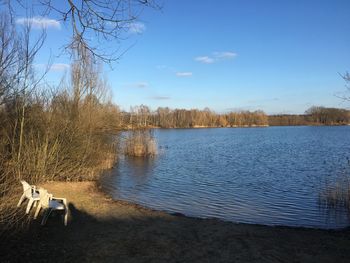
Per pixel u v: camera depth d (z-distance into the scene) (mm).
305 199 15727
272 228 10531
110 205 12680
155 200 15602
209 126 123625
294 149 40875
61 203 10250
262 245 8781
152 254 7941
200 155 35312
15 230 8781
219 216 13008
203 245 8656
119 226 10023
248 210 13953
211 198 16078
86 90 21578
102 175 22094
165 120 112938
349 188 14688
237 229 10188
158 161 30078
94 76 22500
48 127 16547
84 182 17875
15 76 11133
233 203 15125
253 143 51281
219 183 19922
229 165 27656
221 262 7594
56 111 18031
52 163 16891
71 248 8094
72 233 9172
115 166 26656
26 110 15477
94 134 22219
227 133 83875
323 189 17750
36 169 15477
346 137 62875
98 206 12328
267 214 13359
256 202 15297
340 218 12828
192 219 11258
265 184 19484
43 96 16859
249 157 33281
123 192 17234
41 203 9594
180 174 23172
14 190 12242
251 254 8117
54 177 17250
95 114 22984
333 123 130250
